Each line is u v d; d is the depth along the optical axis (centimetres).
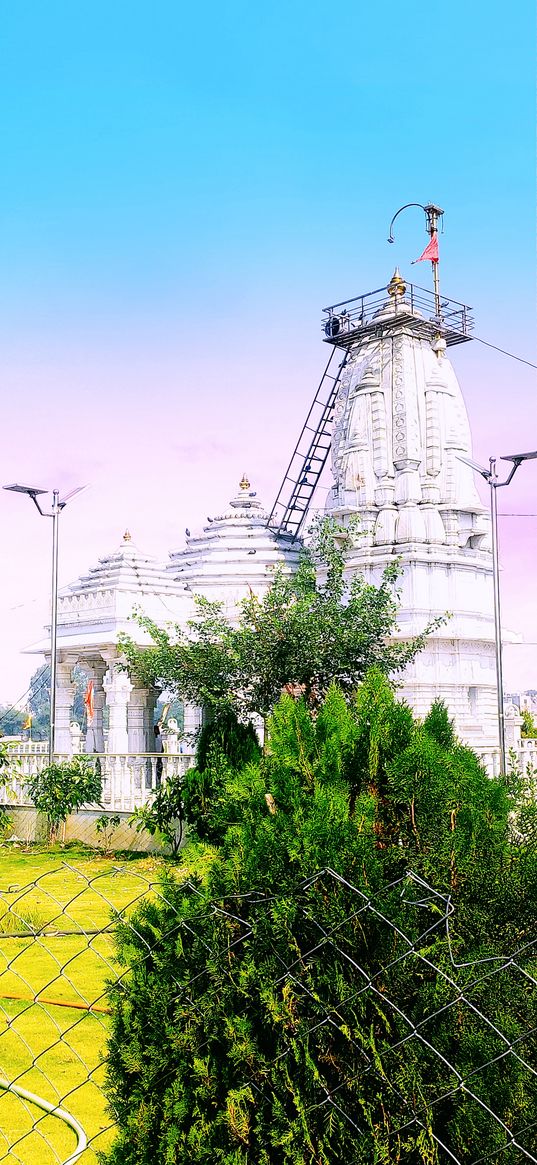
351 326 4131
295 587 2280
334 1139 422
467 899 461
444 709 594
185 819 1825
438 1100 400
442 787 480
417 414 3850
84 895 1528
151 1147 471
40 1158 624
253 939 452
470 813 484
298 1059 425
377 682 549
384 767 497
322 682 2170
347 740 516
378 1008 419
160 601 3691
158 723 3659
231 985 453
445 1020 422
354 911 438
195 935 468
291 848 454
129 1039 486
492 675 3800
